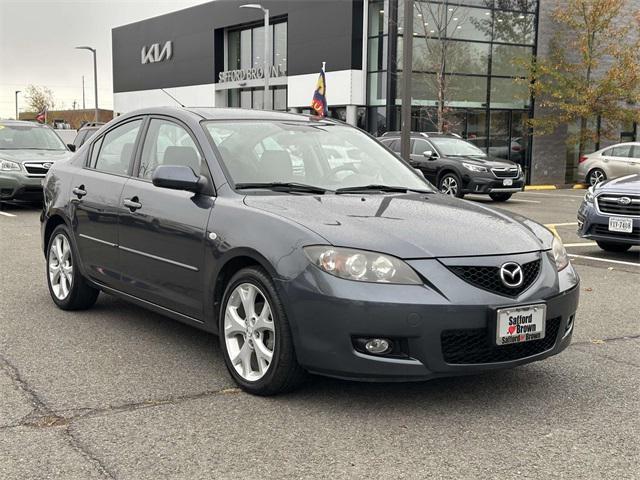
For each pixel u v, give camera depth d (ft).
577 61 91.25
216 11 123.95
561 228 41.47
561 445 11.21
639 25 87.66
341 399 13.01
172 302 15.14
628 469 10.41
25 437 11.25
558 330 13.01
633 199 28.94
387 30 89.10
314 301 11.80
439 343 11.62
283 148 15.89
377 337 11.62
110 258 17.12
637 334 18.10
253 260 13.14
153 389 13.50
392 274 11.67
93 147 19.30
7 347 16.10
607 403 13.10
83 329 17.70
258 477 10.01
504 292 12.12
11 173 45.09
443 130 86.43
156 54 141.90
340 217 12.88
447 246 12.14
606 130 90.58
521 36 90.38
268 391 12.89
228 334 13.57
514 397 13.32
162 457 10.60
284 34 113.09
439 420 12.13
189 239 14.35
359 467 10.34
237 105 125.59
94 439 11.21
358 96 94.02
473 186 56.03
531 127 90.99
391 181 16.53
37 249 30.12
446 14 85.15
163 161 16.21
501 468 10.37
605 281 25.39
